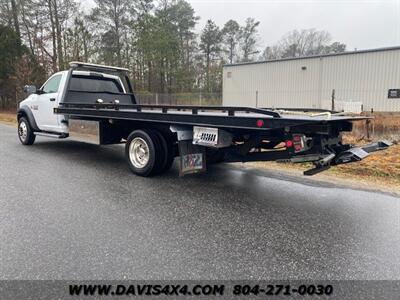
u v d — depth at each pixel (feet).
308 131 12.00
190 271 8.08
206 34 176.65
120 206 12.78
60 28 88.94
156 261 8.52
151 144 17.06
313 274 8.03
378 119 42.80
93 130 21.08
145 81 141.69
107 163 21.18
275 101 88.69
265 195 14.66
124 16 127.24
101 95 26.25
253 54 199.72
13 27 98.37
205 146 15.66
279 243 9.75
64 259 8.50
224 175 18.54
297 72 83.30
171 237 10.02
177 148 17.67
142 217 11.66
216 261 8.59
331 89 77.71
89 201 13.28
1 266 8.13
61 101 23.57
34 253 8.79
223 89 100.73
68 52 80.79
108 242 9.55
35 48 93.25
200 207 12.91
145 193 14.65
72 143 30.48
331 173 18.98
